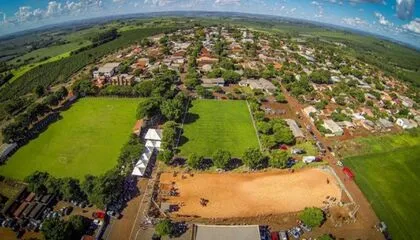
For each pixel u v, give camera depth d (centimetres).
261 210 11538
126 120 18350
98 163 14138
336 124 18250
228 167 13975
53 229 9419
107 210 11112
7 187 12469
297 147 15938
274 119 18075
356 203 12156
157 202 11700
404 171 14962
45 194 11619
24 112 18262
